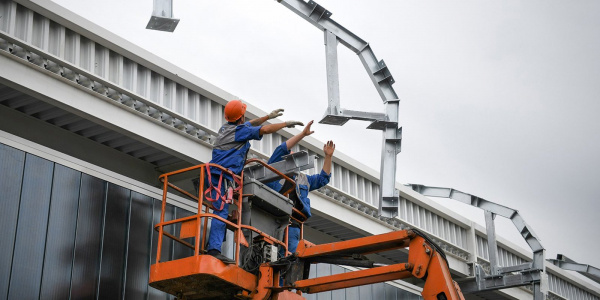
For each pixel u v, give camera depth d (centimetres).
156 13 1634
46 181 2017
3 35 1942
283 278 1609
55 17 2069
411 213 3347
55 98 2059
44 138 2278
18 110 2202
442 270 1470
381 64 2242
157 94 2289
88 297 2039
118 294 2112
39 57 2031
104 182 2164
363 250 1576
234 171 1648
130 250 2178
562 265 3800
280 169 1839
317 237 3192
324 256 1609
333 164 2959
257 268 1620
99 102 2162
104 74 2153
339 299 2939
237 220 1619
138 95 2216
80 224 2069
